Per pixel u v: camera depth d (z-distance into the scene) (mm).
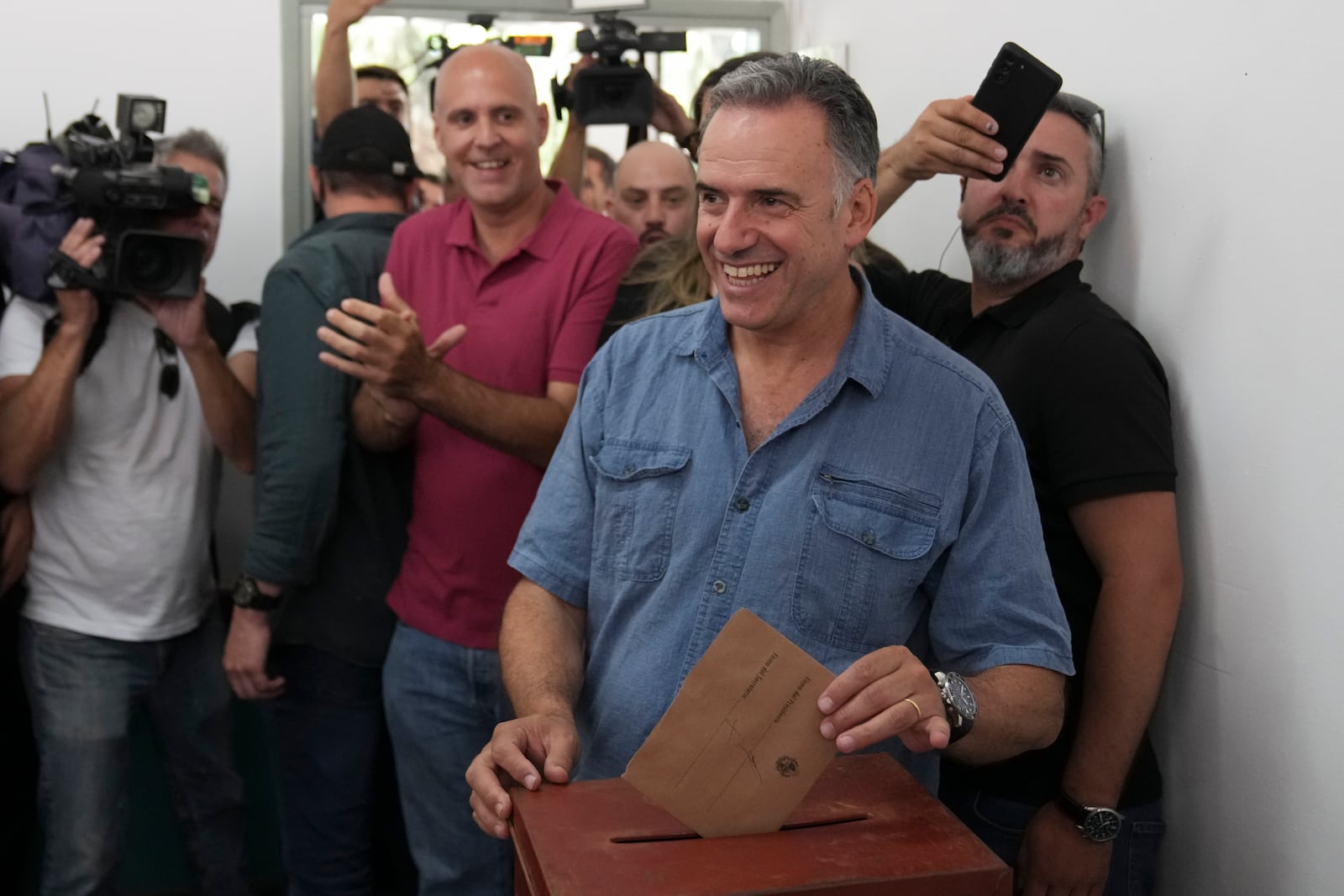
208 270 3193
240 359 2689
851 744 1061
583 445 1467
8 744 2582
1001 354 1785
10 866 2627
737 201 1254
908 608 1372
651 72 3363
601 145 3436
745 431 1381
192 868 2693
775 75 1268
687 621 1350
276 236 3213
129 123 2262
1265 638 1523
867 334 1360
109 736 2410
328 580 2260
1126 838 1693
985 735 1232
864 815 1101
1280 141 1480
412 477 2279
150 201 2219
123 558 2398
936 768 1405
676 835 1067
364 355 1890
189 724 2594
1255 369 1532
